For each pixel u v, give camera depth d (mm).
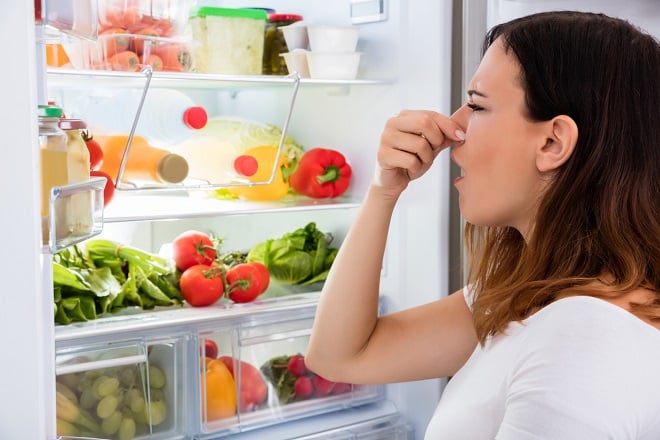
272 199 1856
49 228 853
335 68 1735
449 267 1695
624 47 854
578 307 763
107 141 1598
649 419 726
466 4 1567
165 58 1560
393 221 1771
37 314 823
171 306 1700
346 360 1152
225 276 1718
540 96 851
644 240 827
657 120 863
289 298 1783
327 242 1963
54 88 1756
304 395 1750
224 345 1662
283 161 1854
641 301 781
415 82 1700
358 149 1892
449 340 1143
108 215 1532
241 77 1594
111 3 1493
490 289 984
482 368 891
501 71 884
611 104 839
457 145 1038
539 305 837
